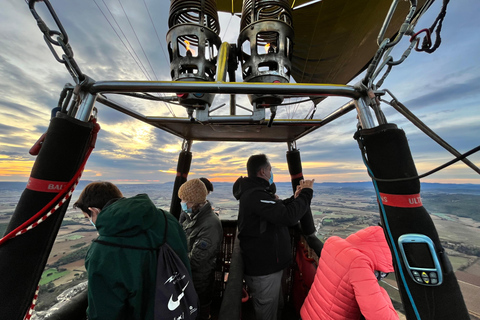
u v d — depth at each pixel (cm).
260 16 142
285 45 130
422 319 82
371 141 94
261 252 171
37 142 96
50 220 84
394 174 88
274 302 177
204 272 186
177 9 129
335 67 386
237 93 109
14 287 77
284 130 253
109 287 78
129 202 96
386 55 92
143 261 84
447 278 81
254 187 179
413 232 83
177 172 309
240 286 131
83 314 124
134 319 81
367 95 104
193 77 124
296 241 275
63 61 90
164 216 109
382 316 112
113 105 168
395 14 251
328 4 293
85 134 92
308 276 223
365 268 122
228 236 300
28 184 84
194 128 245
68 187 87
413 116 118
